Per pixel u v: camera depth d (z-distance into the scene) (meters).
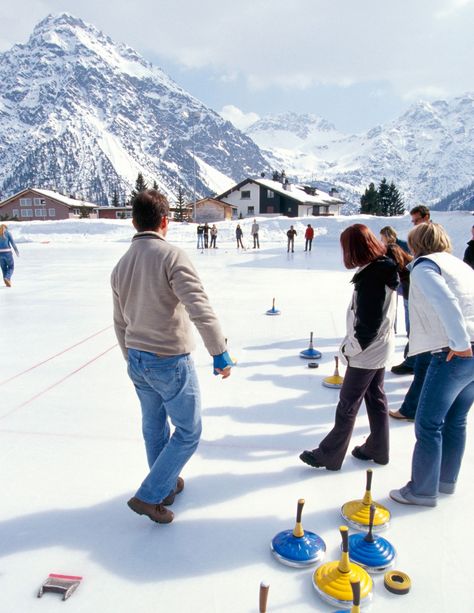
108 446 3.22
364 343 2.56
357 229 2.53
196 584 2.03
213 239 24.72
